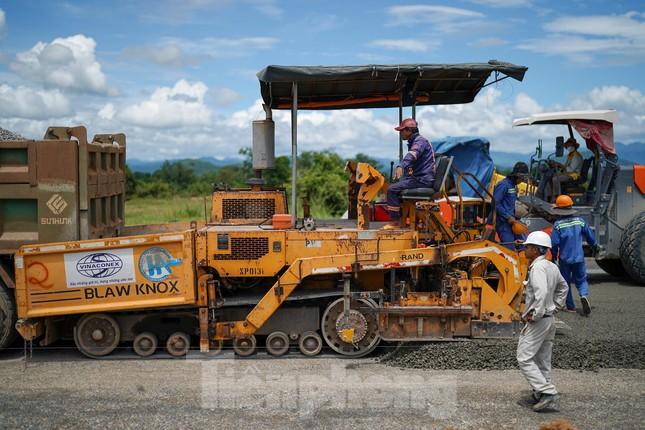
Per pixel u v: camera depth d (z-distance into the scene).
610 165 10.61
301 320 6.79
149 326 6.89
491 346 6.61
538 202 10.18
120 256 6.57
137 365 6.51
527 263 7.00
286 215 6.90
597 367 6.38
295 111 6.96
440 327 6.79
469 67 6.91
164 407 5.30
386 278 7.20
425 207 7.13
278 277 6.92
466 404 5.38
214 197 7.50
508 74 6.98
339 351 6.77
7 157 6.61
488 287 6.80
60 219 6.58
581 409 5.28
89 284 6.58
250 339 6.76
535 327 5.35
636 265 10.35
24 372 6.30
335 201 22.72
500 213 8.30
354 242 6.66
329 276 6.96
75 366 6.50
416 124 7.04
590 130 10.60
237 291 7.11
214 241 6.62
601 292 10.07
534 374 5.29
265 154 7.65
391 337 6.77
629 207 10.73
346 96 8.32
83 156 6.60
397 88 7.95
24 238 6.61
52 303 6.58
